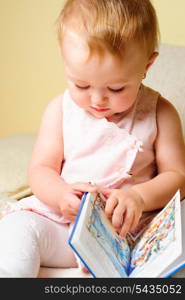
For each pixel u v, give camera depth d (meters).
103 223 0.89
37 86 1.97
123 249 0.90
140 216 0.95
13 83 2.00
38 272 0.95
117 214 0.91
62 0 1.82
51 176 1.05
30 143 1.51
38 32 1.89
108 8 0.95
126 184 1.07
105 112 1.00
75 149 1.09
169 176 1.05
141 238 0.95
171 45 1.41
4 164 1.37
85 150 1.08
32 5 1.87
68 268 1.01
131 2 0.97
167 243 0.82
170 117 1.12
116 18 0.94
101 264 0.80
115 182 1.06
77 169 1.09
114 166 1.07
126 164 1.07
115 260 0.84
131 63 0.93
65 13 0.99
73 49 0.93
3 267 0.85
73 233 0.79
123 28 0.92
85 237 0.80
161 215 0.96
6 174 1.33
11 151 1.44
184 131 1.27
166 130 1.11
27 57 1.95
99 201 0.94
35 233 0.95
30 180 1.08
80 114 1.10
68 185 1.00
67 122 1.11
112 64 0.91
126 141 1.07
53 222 1.02
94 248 0.81
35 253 0.91
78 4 0.98
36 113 2.01
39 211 1.03
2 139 1.57
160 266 0.79
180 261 0.78
